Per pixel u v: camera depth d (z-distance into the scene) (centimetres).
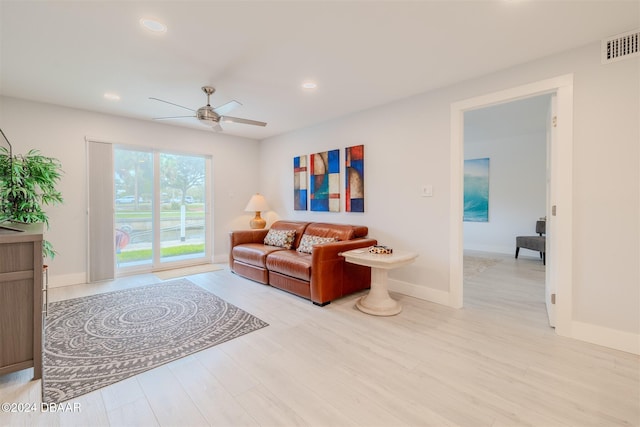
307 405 168
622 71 222
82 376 194
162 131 471
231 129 509
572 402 169
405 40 230
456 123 312
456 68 278
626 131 222
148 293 363
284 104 380
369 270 379
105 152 418
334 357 218
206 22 207
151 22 206
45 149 375
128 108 395
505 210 661
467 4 188
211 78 300
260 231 489
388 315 294
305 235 427
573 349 228
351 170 416
